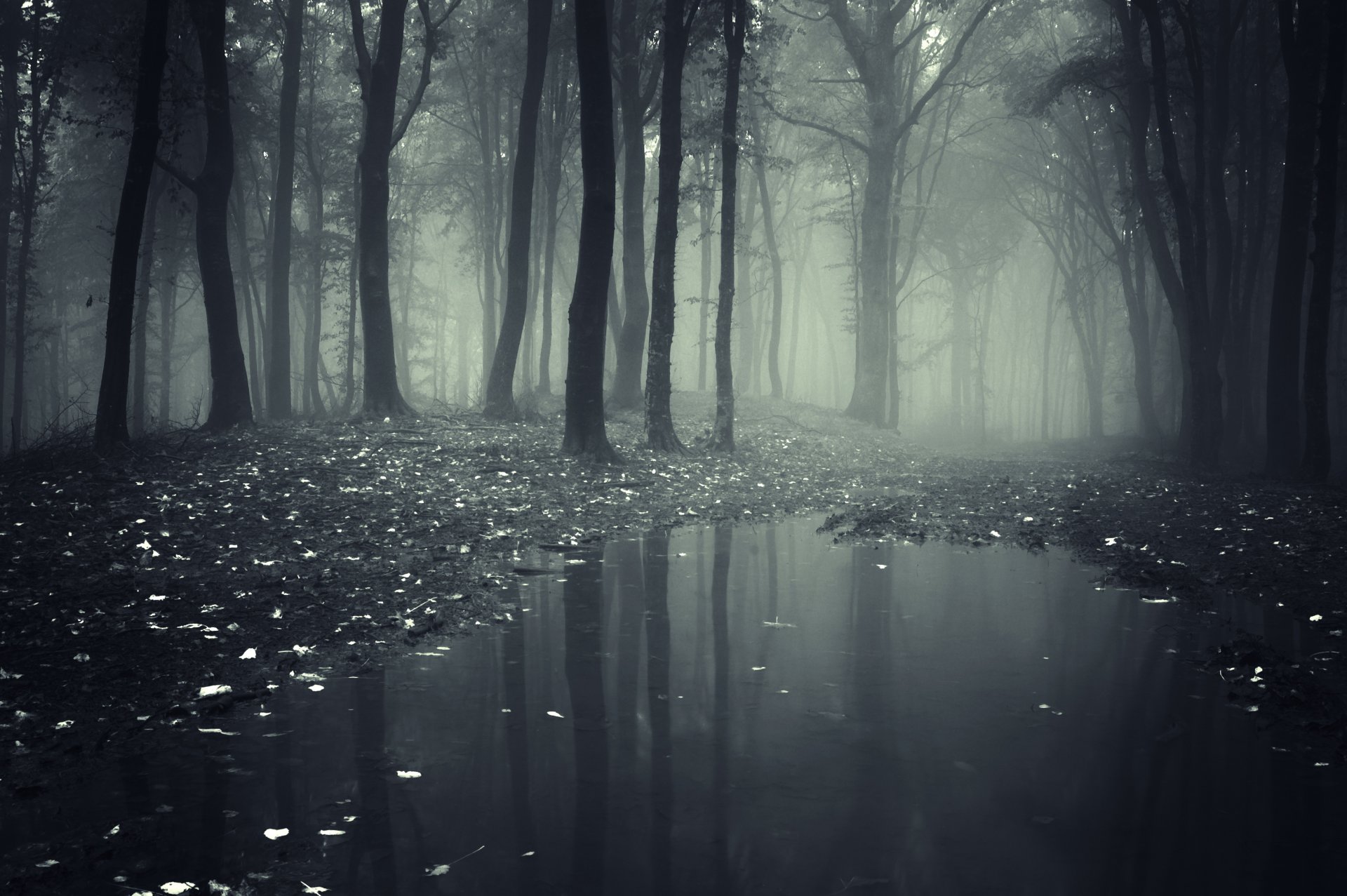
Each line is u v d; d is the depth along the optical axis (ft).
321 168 115.14
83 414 49.49
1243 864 10.75
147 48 47.01
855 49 115.03
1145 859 10.89
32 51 89.04
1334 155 62.34
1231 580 27.91
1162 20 95.30
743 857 10.93
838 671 18.92
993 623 22.99
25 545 27.71
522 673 18.66
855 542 35.94
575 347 55.26
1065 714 16.28
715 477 56.24
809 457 75.92
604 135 54.24
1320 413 63.77
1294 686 17.17
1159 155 112.78
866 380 117.50
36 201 100.48
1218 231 81.00
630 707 16.60
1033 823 11.87
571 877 10.41
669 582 27.89
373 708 16.48
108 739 14.71
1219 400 79.77
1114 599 25.76
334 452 51.60
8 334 123.75
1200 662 19.49
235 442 53.57
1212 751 14.43
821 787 13.04
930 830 11.66
